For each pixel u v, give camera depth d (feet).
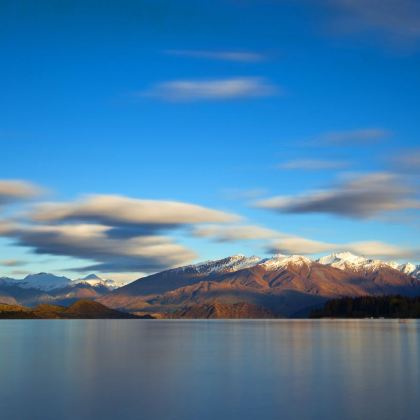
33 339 533.14
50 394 201.05
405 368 272.92
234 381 232.53
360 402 183.42
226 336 602.03
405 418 160.25
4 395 199.31
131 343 476.13
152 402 185.06
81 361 314.76
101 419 160.25
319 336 571.28
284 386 217.56
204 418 160.97
